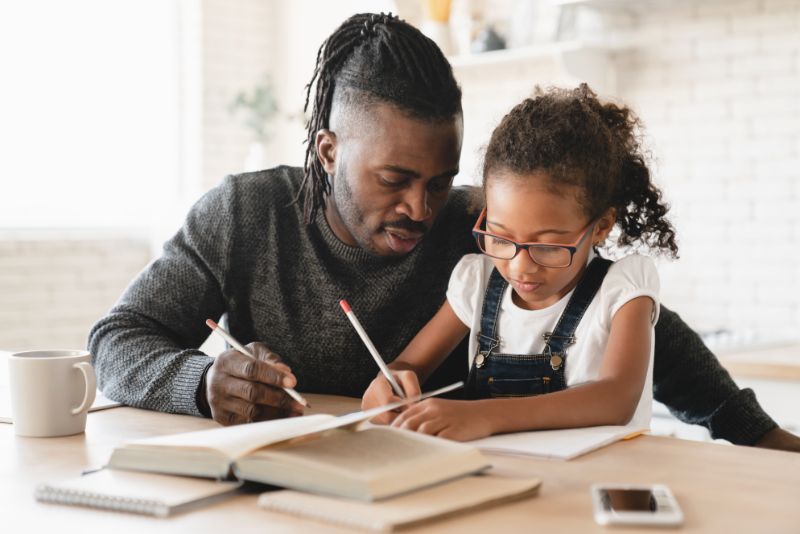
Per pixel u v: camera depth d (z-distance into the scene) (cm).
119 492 85
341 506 79
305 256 155
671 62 299
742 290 288
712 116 292
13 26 402
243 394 118
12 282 394
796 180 276
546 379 138
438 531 76
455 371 157
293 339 156
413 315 156
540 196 126
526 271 128
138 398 132
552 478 92
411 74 139
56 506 85
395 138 139
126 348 139
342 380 157
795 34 275
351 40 146
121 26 431
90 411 131
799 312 277
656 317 135
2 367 163
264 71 446
